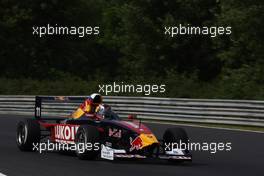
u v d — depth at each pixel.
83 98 29.78
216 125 49.12
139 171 24.22
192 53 83.62
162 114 52.66
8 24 101.25
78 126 28.05
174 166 26.12
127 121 27.70
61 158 28.14
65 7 106.81
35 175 22.98
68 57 108.31
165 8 84.94
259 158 29.91
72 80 76.81
